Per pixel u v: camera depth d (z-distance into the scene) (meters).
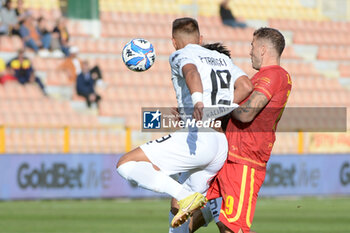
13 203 46.53
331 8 81.50
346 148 57.81
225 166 21.17
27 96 61.66
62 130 52.62
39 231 32.97
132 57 20.73
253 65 21.56
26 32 65.12
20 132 51.66
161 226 35.56
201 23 75.69
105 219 38.41
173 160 19.62
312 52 77.12
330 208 46.12
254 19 78.06
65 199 49.19
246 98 20.59
